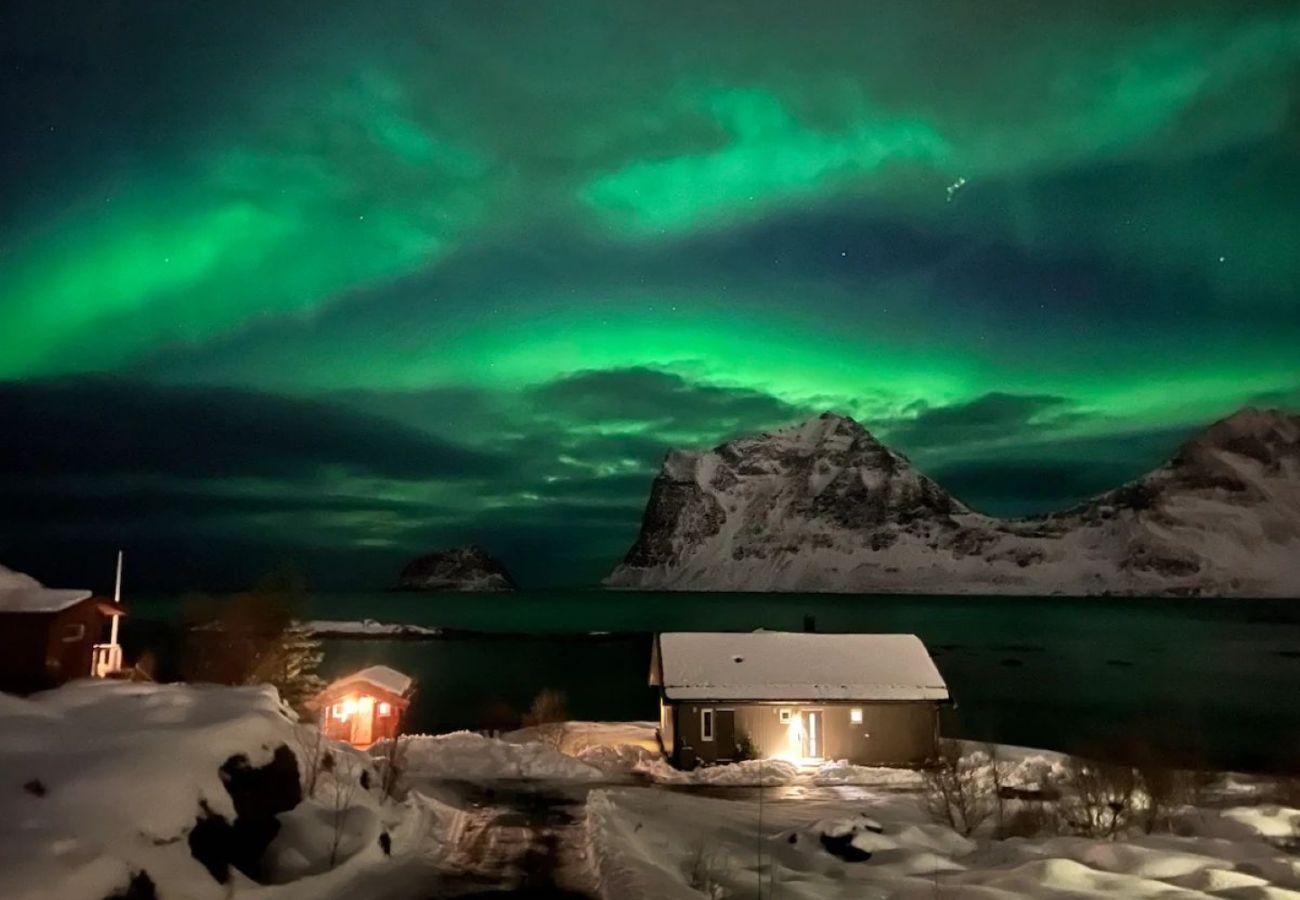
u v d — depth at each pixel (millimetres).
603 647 114750
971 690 79375
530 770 31766
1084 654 118250
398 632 130875
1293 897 14531
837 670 40188
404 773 26984
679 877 15977
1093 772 23812
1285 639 144250
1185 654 119688
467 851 17250
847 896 15680
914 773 34938
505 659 99812
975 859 18594
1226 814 22531
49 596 20859
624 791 28281
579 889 14758
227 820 13094
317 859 14250
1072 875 15672
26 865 9773
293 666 31828
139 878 10797
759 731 37844
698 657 40844
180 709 15422
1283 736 54125
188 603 31688
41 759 12258
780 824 23375
